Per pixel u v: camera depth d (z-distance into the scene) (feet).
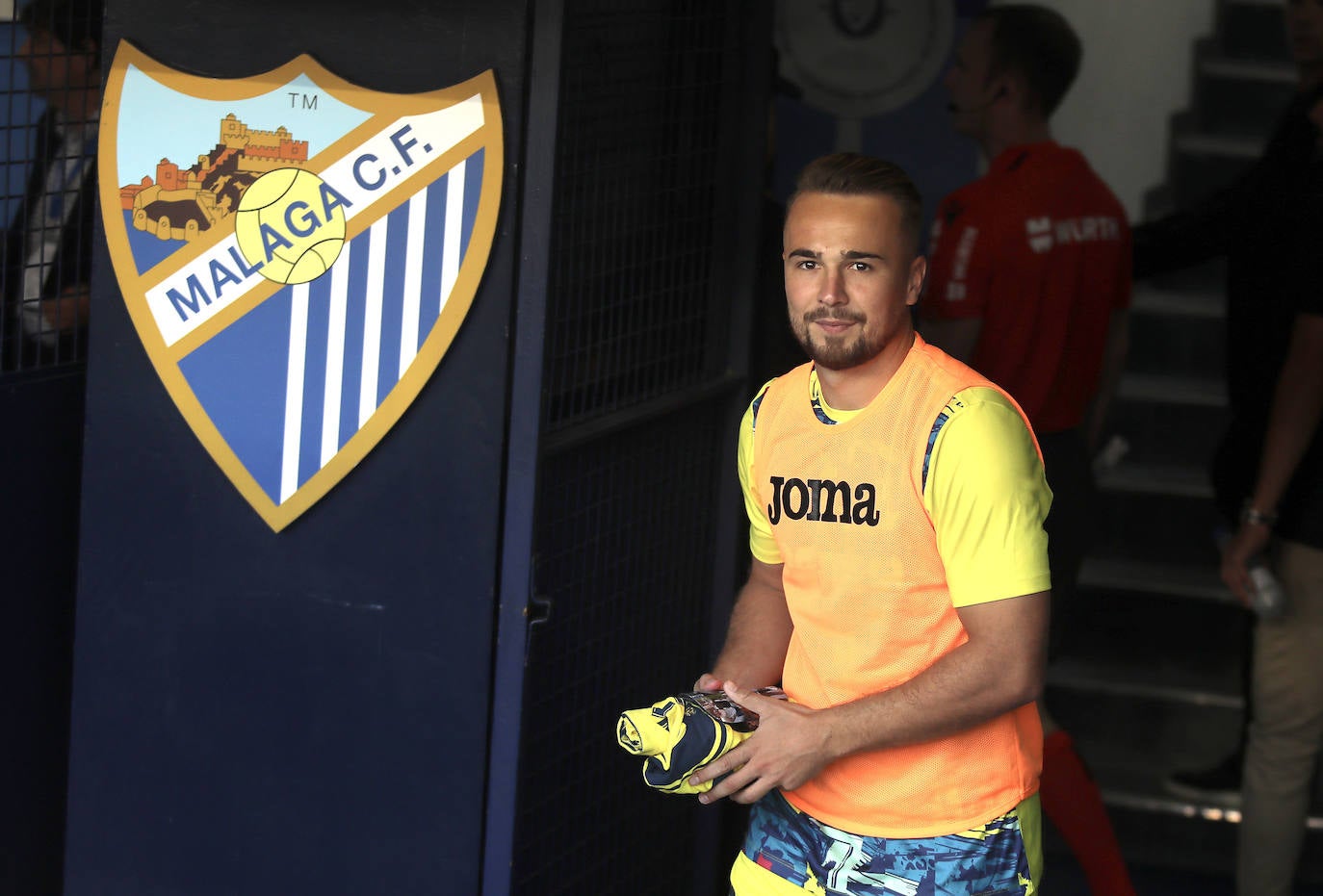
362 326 10.57
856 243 9.19
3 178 11.93
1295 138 16.57
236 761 11.22
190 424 10.92
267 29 10.49
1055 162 15.67
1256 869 16.10
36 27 11.95
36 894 12.62
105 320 11.02
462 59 10.21
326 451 10.74
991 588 9.06
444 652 10.79
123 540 11.20
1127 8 26.76
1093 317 15.92
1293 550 15.40
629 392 12.26
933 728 9.18
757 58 13.28
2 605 11.89
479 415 10.52
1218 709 20.30
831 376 9.57
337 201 10.51
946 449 9.13
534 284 10.34
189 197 10.75
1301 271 14.94
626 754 12.91
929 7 21.01
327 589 10.92
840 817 9.82
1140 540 22.88
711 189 13.35
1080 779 15.12
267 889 11.30
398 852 11.05
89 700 11.39
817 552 9.73
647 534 12.79
